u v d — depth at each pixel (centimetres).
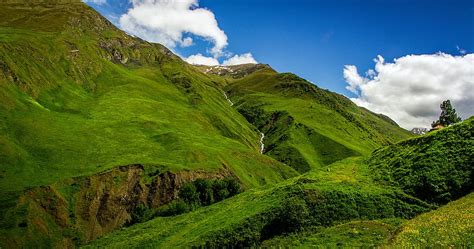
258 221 6188
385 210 5909
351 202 6169
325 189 6556
